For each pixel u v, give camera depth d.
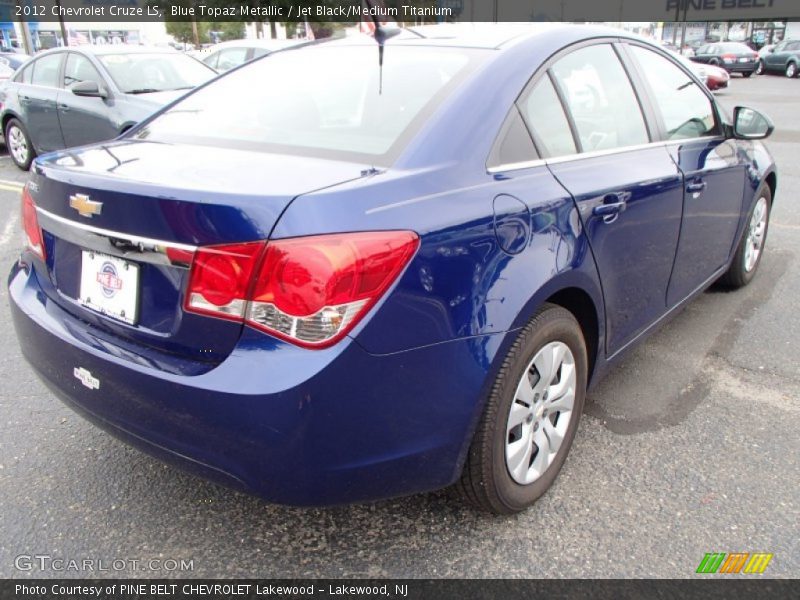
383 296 1.79
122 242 1.96
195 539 2.33
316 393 1.74
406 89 2.38
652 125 3.10
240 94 2.77
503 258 2.07
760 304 4.35
